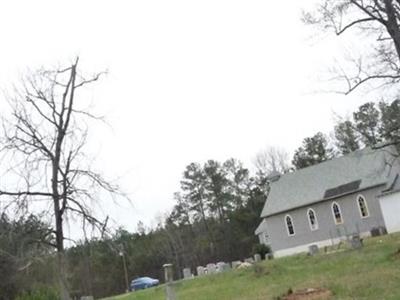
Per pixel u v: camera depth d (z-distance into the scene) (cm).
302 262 3678
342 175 6234
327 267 3150
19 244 1510
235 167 11344
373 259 2989
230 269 4344
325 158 10081
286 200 6544
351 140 6012
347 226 5978
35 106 1662
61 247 1548
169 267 1858
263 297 2444
